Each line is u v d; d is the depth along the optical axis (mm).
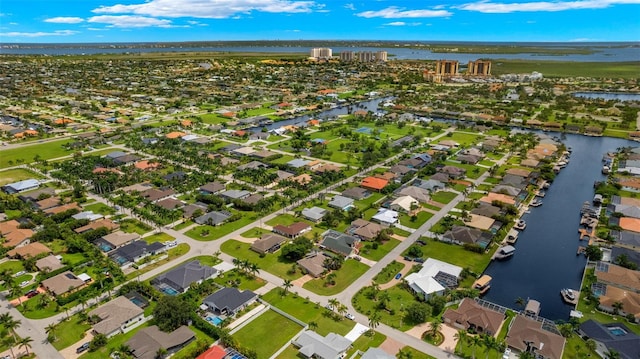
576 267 153875
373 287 134375
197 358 104438
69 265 145500
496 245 166875
